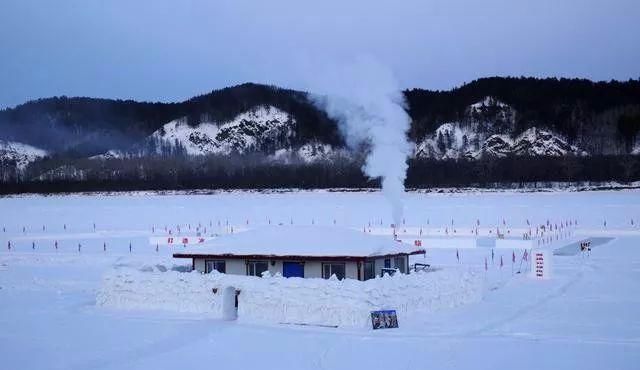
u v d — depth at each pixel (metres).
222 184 196.50
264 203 134.12
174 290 28.91
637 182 168.12
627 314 27.33
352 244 29.56
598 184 167.00
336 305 25.16
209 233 73.75
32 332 24.97
